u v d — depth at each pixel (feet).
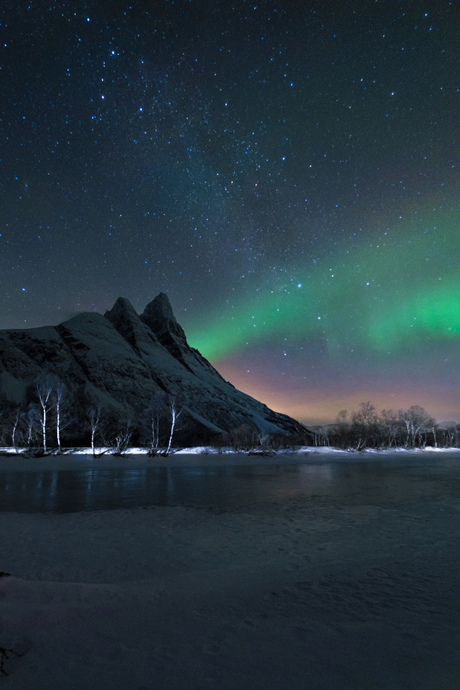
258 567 27.12
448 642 15.01
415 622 16.99
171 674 12.57
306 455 224.12
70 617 17.03
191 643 14.90
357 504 57.88
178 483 87.30
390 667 13.08
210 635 15.65
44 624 16.11
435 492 71.72
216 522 44.98
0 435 244.01
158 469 128.67
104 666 13.07
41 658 13.52
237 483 86.94
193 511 52.29
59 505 57.21
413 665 13.23
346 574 24.71
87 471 120.47
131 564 28.73
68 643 14.69
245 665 13.21
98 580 24.98
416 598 20.07
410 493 70.28
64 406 317.01
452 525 41.96
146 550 32.83
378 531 39.24
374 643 14.94
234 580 23.72
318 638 15.39
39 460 148.36
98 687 11.75
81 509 53.88
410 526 41.63
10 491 73.00
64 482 88.99
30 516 48.75
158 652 14.15
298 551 31.78
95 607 18.40
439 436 385.91
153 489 76.13
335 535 37.73
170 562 29.19
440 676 12.47
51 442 246.27
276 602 19.61
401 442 347.15
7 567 28.09
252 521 45.44
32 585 20.79
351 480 94.12
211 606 19.03
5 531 40.42
